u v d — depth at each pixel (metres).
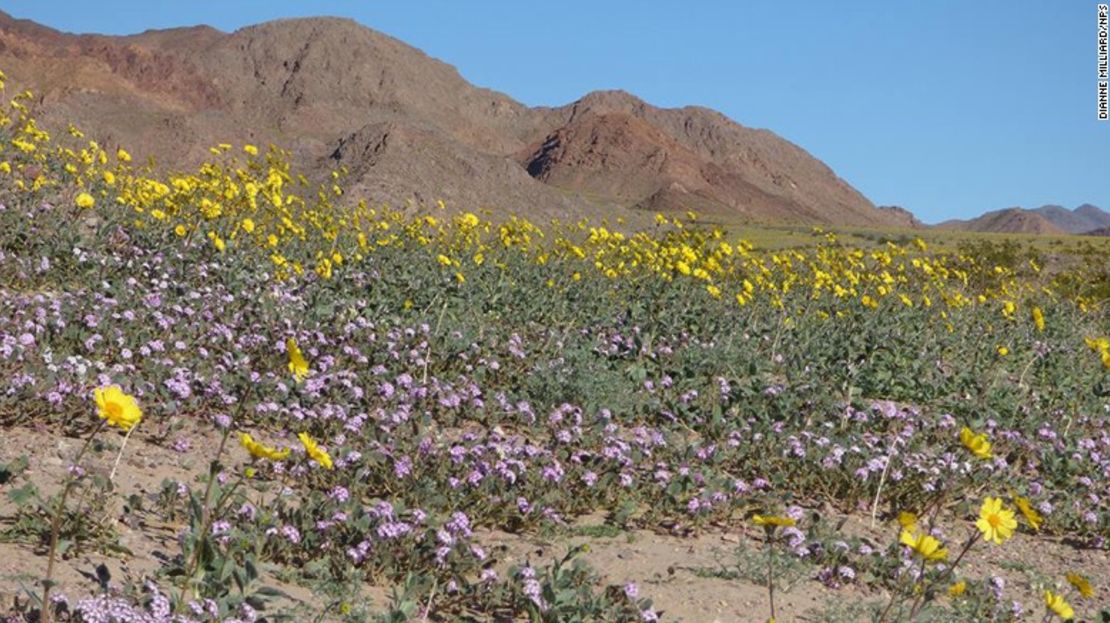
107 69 170.62
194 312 10.56
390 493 7.25
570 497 7.61
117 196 14.78
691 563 6.74
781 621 5.93
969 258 21.89
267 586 5.12
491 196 68.38
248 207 13.93
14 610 4.25
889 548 7.05
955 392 12.82
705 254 16.11
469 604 5.76
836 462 8.66
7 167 13.08
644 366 11.88
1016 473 9.78
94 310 9.75
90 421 7.55
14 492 5.27
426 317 12.76
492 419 9.52
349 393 9.03
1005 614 6.43
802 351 13.49
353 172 65.69
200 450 7.56
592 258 16.91
